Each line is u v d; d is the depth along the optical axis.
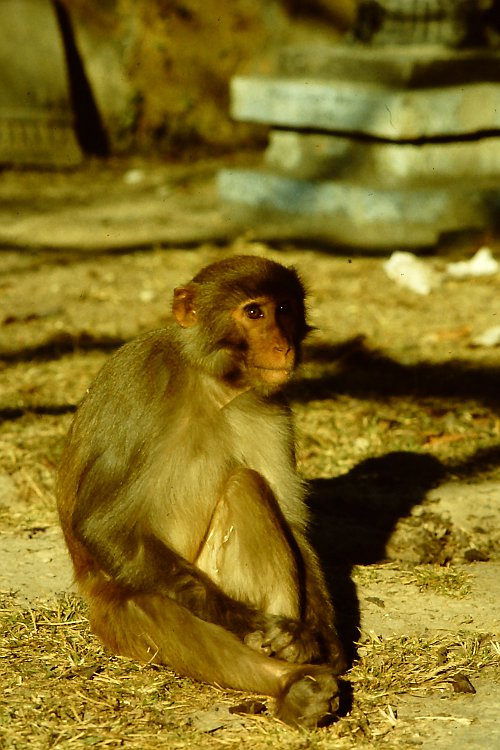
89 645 8.92
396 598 10.08
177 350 8.81
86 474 8.75
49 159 32.66
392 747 7.54
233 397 8.77
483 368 17.36
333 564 10.85
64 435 14.24
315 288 21.44
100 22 33.81
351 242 24.62
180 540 8.70
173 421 8.59
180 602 8.17
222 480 8.71
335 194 24.77
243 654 7.90
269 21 34.84
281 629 7.97
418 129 23.80
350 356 17.75
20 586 10.16
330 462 13.59
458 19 24.70
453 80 24.19
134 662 8.59
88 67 33.84
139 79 34.25
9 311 20.31
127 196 30.06
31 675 8.46
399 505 12.26
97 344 18.45
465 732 7.76
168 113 34.62
